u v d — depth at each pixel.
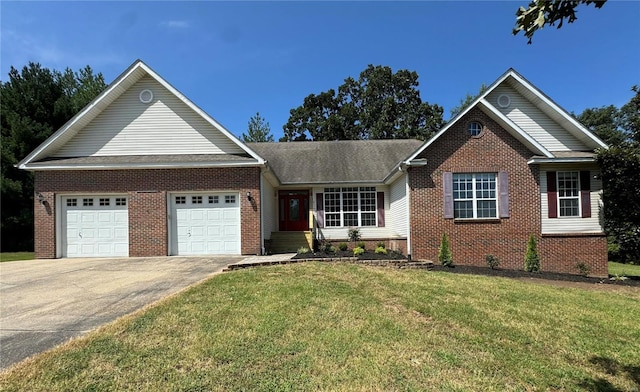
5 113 23.56
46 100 24.73
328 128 42.78
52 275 9.99
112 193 14.00
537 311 6.99
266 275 9.05
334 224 17.94
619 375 4.54
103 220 14.10
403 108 43.72
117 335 5.12
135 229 13.94
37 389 3.77
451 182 13.79
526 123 15.16
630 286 10.62
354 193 18.03
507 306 7.21
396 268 11.10
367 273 9.64
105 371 4.14
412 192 13.74
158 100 14.85
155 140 14.74
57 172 13.99
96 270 10.70
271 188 17.56
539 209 13.83
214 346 4.80
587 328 6.16
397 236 15.63
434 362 4.59
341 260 11.77
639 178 12.38
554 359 4.91
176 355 4.55
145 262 12.20
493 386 4.07
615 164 12.71
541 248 13.70
